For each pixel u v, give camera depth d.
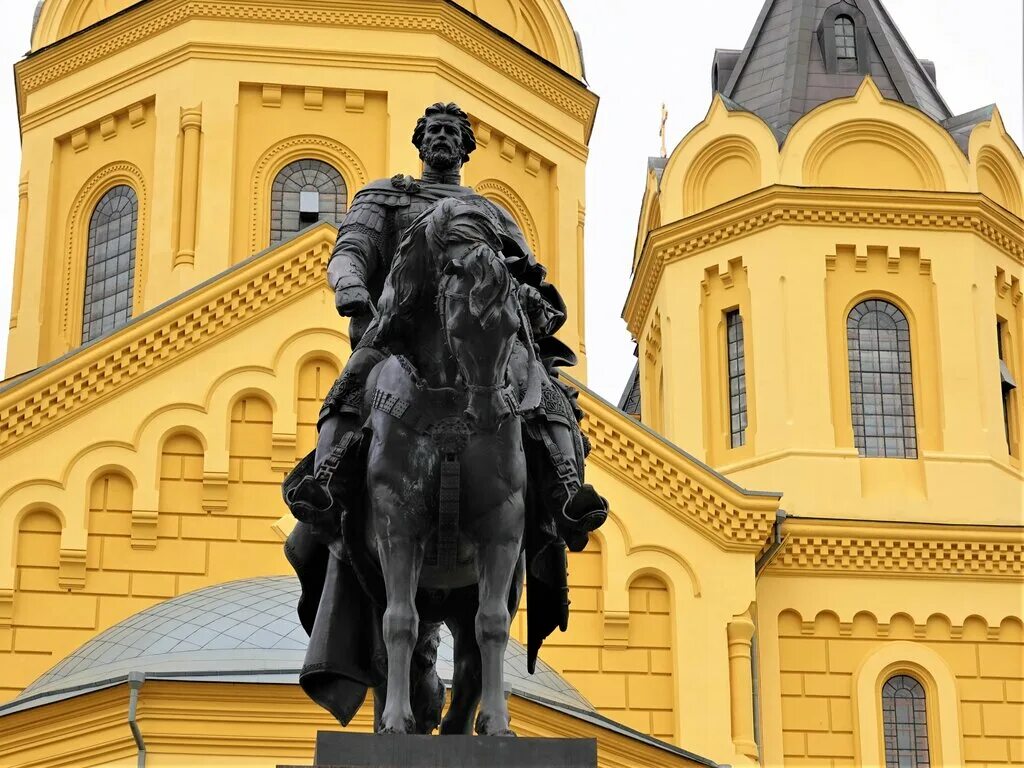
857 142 37.06
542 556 12.09
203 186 35.09
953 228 36.41
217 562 29.55
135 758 24.59
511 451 11.63
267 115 35.81
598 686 30.77
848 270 36.09
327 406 12.08
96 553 29.36
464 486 11.54
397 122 35.78
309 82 35.88
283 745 24.70
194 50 35.88
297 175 35.69
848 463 34.69
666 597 31.45
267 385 30.48
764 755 32.97
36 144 37.25
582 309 37.53
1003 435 35.66
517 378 11.90
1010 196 37.91
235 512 29.83
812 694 33.53
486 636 11.37
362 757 10.69
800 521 33.91
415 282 11.53
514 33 39.25
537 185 37.72
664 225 37.56
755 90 38.88
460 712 12.26
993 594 34.41
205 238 34.81
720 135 37.72
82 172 36.81
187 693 24.67
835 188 36.22
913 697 34.00
